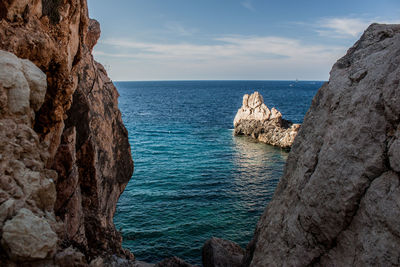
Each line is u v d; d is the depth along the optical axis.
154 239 23.75
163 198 31.61
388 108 6.00
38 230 4.85
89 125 13.21
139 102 150.25
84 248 8.61
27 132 6.09
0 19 6.76
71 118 12.26
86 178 13.55
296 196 7.95
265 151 54.97
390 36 7.97
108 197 15.95
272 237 8.43
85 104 12.88
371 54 7.66
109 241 14.51
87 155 13.21
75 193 11.62
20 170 5.61
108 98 16.80
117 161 17.41
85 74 14.48
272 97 186.00
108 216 15.71
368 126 6.29
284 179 9.38
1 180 5.18
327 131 7.47
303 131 9.05
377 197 5.73
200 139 64.00
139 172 40.38
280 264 7.63
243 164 45.94
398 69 6.05
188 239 23.97
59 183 10.99
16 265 4.59
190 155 50.47
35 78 6.48
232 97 192.88
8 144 5.55
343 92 7.46
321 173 6.96
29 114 6.31
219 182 37.31
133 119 90.12
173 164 44.66
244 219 27.55
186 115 101.19
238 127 68.81
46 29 8.34
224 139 64.69
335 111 7.46
